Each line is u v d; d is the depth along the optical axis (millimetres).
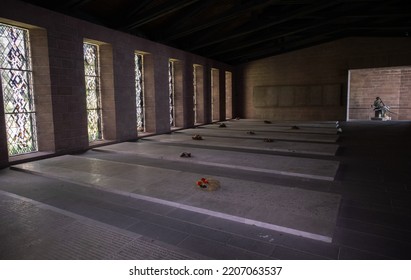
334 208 4020
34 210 4164
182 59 14000
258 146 9203
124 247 3176
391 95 20312
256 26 12578
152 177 5641
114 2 9102
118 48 10031
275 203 4219
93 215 4078
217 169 6508
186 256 3000
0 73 6516
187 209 4184
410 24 13906
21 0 6855
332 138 10836
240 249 3141
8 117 7168
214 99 18312
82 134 8773
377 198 4621
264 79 19969
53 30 7676
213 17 10867
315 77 18625
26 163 6879
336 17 12953
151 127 12344
